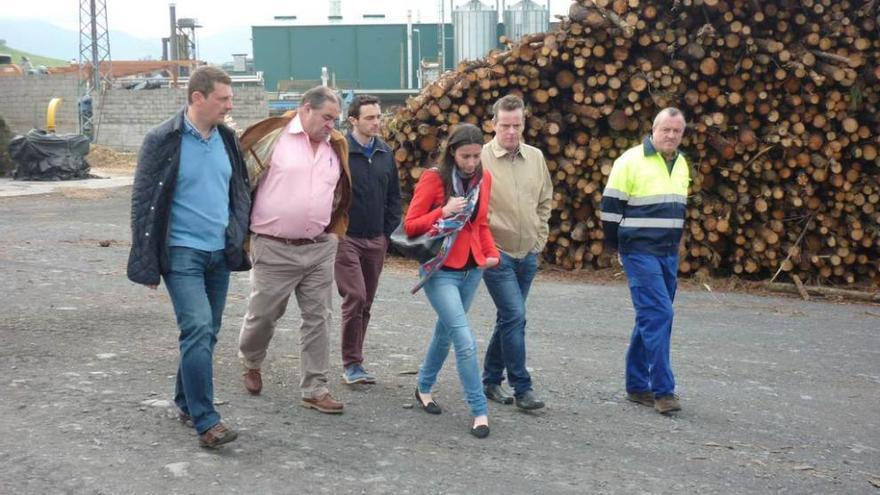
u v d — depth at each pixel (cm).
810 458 548
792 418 625
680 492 480
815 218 1173
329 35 4966
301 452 493
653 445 550
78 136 2547
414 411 581
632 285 607
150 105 3688
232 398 575
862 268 1186
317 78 5000
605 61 1186
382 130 1275
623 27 1127
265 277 546
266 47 5012
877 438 595
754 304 1064
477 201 538
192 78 472
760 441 572
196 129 475
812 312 1030
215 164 481
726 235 1198
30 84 3819
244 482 446
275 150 536
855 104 1134
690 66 1166
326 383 596
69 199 1969
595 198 1204
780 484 503
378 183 617
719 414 621
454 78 1230
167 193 466
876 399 685
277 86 4934
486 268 555
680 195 604
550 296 1041
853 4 1138
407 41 4884
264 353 582
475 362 538
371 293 635
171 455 471
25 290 898
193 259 475
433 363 580
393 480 465
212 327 487
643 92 1184
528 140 1213
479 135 531
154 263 465
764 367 760
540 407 588
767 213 1180
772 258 1173
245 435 510
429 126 1223
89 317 786
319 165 542
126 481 437
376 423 552
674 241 605
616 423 586
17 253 1150
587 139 1202
